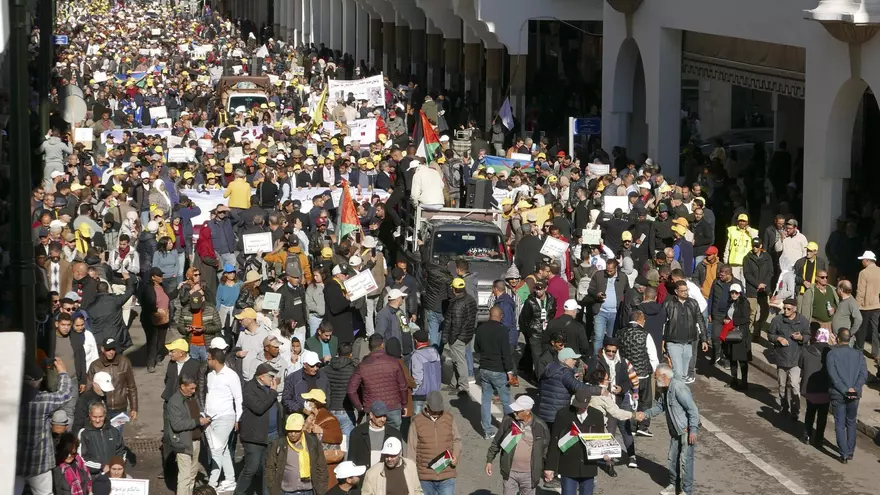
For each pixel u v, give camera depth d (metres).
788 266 27.89
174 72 75.62
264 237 27.56
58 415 15.35
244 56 87.06
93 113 50.88
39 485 14.23
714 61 38.56
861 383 20.23
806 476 19.77
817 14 28.38
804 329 22.47
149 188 34.38
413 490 15.87
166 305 25.33
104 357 19.19
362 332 25.20
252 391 18.05
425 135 38.44
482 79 66.12
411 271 29.92
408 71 77.69
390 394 19.19
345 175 37.38
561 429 17.17
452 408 23.05
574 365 19.20
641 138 46.28
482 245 28.95
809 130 31.52
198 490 15.08
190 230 31.22
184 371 18.45
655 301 23.17
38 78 48.97
